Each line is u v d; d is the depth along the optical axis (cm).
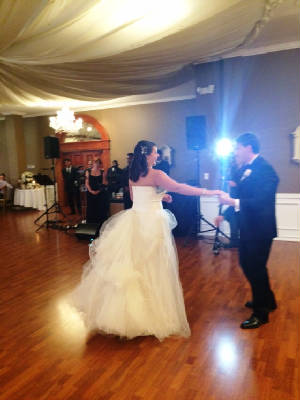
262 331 249
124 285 233
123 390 187
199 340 239
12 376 203
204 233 589
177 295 252
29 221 779
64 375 202
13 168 1052
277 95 519
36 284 363
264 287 254
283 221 536
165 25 345
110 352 228
